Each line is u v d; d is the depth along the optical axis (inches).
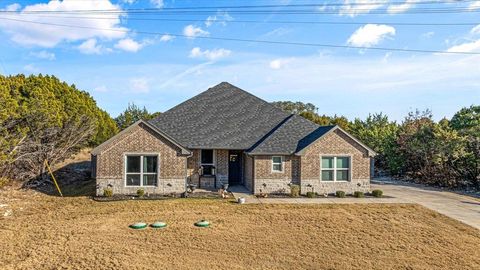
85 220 658.8
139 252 493.4
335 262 468.8
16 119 951.0
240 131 1068.5
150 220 661.9
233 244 533.3
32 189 965.2
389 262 470.6
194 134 1043.3
